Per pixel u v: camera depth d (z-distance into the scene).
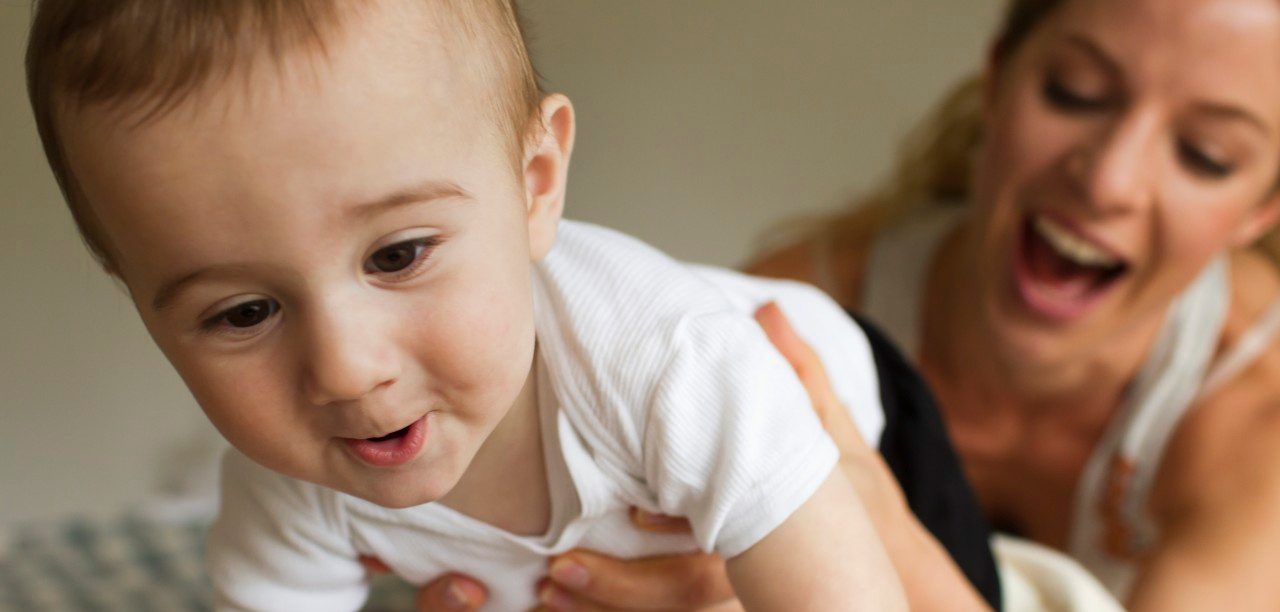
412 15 0.57
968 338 1.57
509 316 0.62
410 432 0.61
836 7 2.18
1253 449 1.48
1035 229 1.45
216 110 0.53
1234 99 1.27
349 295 0.56
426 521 0.77
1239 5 1.24
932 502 1.08
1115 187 1.32
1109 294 1.43
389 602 1.24
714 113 2.21
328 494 0.76
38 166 1.93
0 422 2.02
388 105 0.55
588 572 0.82
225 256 0.54
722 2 2.18
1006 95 1.42
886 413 1.09
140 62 0.53
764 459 0.69
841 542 0.70
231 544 0.79
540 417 0.75
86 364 2.03
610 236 0.78
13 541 1.43
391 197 0.55
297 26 0.53
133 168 0.53
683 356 0.70
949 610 0.98
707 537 0.72
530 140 0.68
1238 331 1.55
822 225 1.81
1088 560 1.61
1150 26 1.27
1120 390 1.56
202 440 2.05
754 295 0.99
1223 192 1.33
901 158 1.80
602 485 0.75
